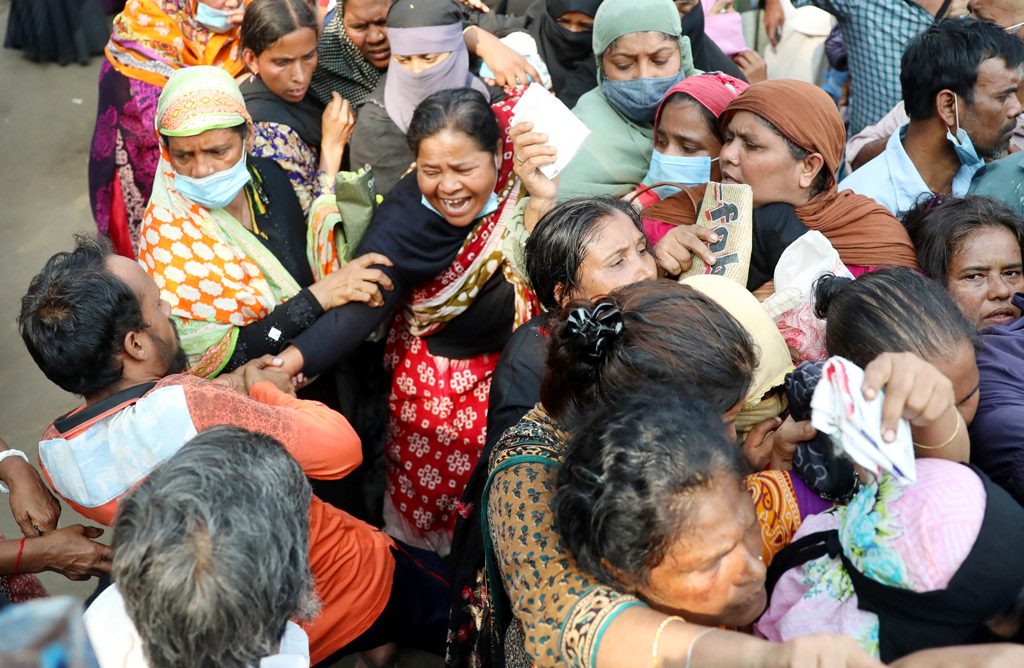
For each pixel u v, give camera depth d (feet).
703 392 4.58
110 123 11.62
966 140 8.86
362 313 8.68
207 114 8.11
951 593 3.92
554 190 8.05
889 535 4.07
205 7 11.56
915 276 5.40
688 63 10.04
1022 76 8.66
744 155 7.77
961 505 4.00
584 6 11.09
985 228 7.22
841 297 5.51
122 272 6.33
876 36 11.55
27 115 18.21
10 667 2.34
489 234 9.01
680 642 3.72
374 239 8.84
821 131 7.62
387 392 10.65
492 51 11.04
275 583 4.24
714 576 3.93
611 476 3.90
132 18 11.60
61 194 16.28
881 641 4.19
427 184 8.52
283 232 9.41
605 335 4.58
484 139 8.36
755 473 5.63
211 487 4.26
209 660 4.12
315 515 6.77
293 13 9.86
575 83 11.41
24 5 19.11
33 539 6.31
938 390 3.93
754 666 3.41
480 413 9.75
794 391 5.36
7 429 12.01
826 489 5.17
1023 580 3.95
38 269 14.69
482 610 6.02
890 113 11.41
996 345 6.15
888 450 3.75
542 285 6.72
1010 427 5.39
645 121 9.85
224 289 8.54
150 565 4.04
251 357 8.60
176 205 8.52
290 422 6.41
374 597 7.25
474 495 6.26
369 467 10.78
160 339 6.48
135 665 4.43
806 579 4.60
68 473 6.06
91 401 6.40
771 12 13.69
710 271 7.32
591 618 4.03
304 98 10.91
